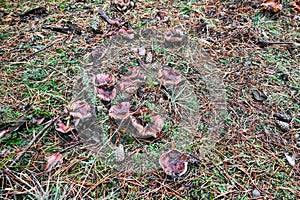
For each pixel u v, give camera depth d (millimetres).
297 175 591
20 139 628
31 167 585
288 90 739
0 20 895
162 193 560
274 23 920
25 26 881
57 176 575
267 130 660
